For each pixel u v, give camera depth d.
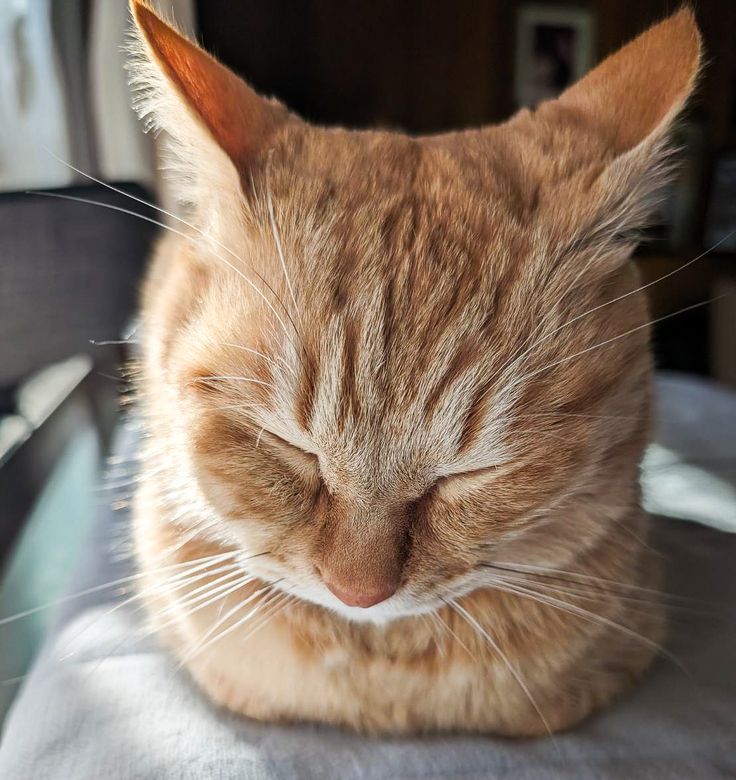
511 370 0.15
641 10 0.76
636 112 0.19
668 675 0.22
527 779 0.17
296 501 0.17
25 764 0.17
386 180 0.17
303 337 0.15
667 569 0.27
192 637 0.20
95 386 0.36
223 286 0.17
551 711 0.19
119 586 0.25
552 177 0.17
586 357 0.16
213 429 0.17
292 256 0.16
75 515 0.37
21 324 0.33
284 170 0.17
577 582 0.19
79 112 0.50
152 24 0.16
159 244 0.29
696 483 0.34
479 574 0.18
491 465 0.16
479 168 0.18
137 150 0.50
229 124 0.17
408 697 0.19
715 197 0.78
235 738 0.19
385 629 0.19
